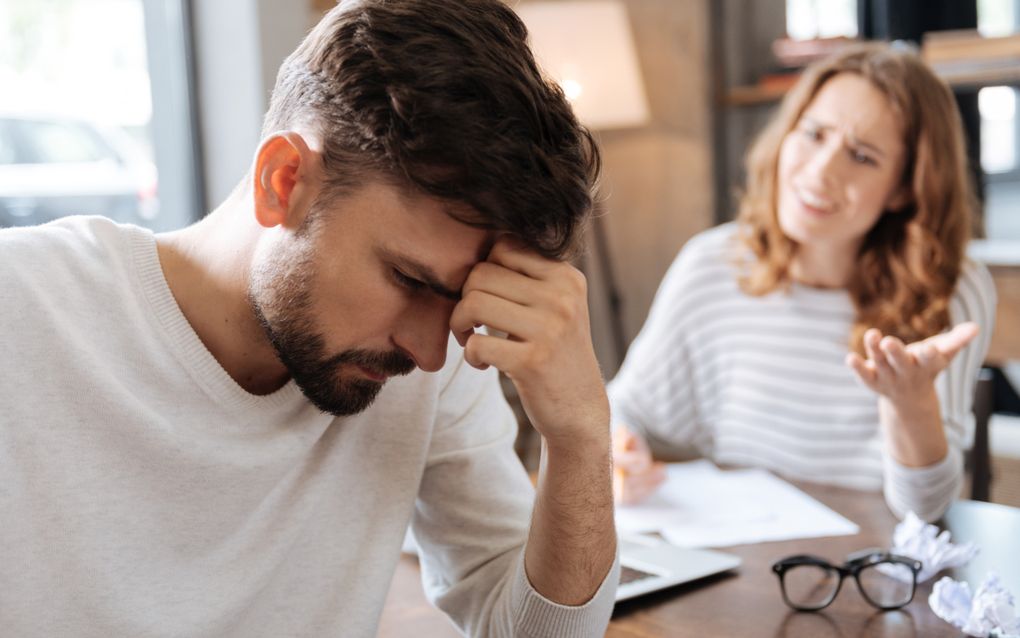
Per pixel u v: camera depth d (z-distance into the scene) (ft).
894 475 5.16
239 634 3.65
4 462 3.12
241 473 3.45
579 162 2.99
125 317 3.31
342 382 3.21
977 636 3.84
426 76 2.81
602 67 11.08
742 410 6.98
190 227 3.51
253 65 9.26
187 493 3.40
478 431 4.13
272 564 3.60
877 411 6.50
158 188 9.69
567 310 3.31
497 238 3.23
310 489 3.70
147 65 9.51
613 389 7.52
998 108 11.03
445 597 4.07
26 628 3.16
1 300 3.18
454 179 2.85
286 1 9.38
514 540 3.99
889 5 11.42
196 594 3.44
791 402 6.78
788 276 6.79
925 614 4.08
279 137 3.00
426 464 4.07
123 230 3.43
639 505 5.42
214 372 3.36
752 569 4.56
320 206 3.01
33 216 9.06
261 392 3.53
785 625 4.00
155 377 3.33
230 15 9.30
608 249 12.28
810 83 6.46
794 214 6.31
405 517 3.94
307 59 3.08
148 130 9.59
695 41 11.84
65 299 3.27
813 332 6.73
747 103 11.67
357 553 3.86
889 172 6.16
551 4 10.98
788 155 6.37
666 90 12.09
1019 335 9.47
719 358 7.12
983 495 6.34
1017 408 11.00
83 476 3.22
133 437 3.28
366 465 3.89
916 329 6.34
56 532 3.19
